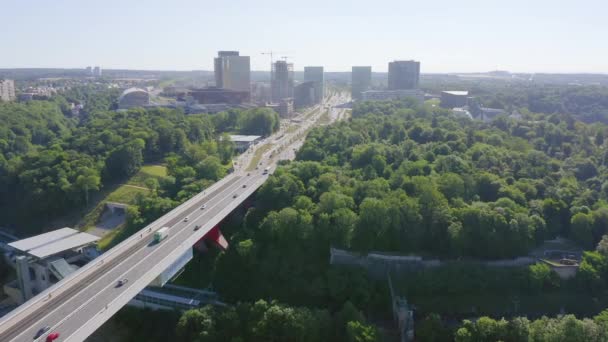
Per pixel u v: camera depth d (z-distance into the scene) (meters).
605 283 161.50
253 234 191.88
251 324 140.62
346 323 142.62
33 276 188.38
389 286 169.38
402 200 185.88
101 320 114.56
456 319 155.88
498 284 164.25
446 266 170.75
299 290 168.12
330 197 185.12
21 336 105.75
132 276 134.75
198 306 167.62
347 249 178.75
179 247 155.75
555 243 186.00
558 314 154.50
